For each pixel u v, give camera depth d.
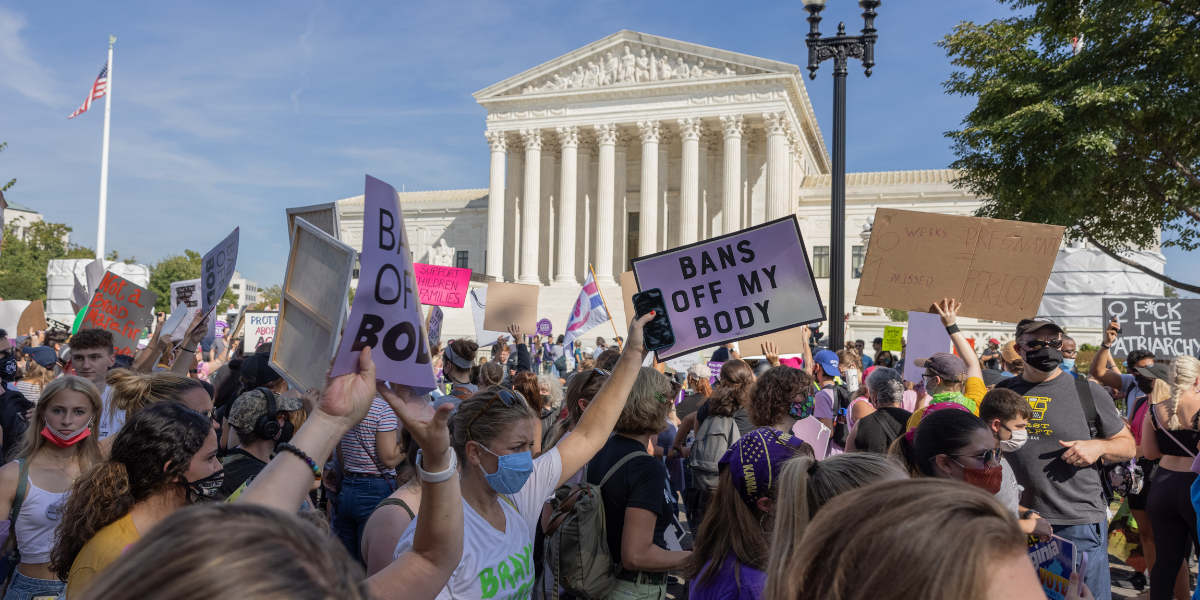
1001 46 21.81
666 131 63.16
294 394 5.99
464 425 3.17
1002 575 1.16
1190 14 18.41
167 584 0.84
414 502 3.77
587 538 4.27
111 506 3.35
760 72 57.19
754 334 5.07
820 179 68.19
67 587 3.35
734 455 3.42
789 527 2.55
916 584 1.16
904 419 6.46
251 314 22.44
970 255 6.69
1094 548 5.56
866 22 14.16
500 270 62.56
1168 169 21.05
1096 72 19.72
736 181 57.44
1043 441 5.69
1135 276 47.47
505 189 66.56
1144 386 8.57
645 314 4.02
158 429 3.42
